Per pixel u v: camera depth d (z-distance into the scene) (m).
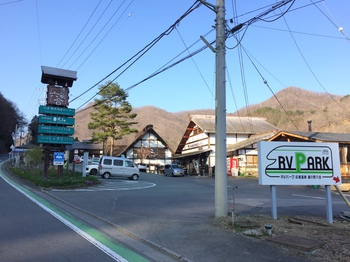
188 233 7.80
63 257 5.98
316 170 9.84
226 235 7.48
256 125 46.19
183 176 40.00
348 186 23.11
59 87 23.33
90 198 15.14
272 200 9.70
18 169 34.44
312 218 10.15
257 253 6.15
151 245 6.95
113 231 8.34
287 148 9.82
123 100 54.53
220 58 9.95
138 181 28.64
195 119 45.66
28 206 12.34
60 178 22.48
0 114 95.12
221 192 9.55
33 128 109.69
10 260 5.75
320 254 6.08
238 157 38.75
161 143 60.62
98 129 56.16
